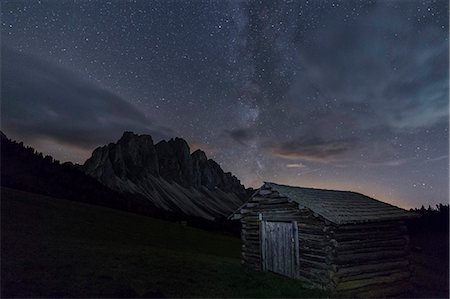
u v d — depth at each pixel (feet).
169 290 36.42
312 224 41.55
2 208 83.30
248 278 44.01
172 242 92.12
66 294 31.81
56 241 61.11
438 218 108.17
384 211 47.52
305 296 35.32
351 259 39.65
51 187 199.82
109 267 45.14
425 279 53.67
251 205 53.31
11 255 45.19
